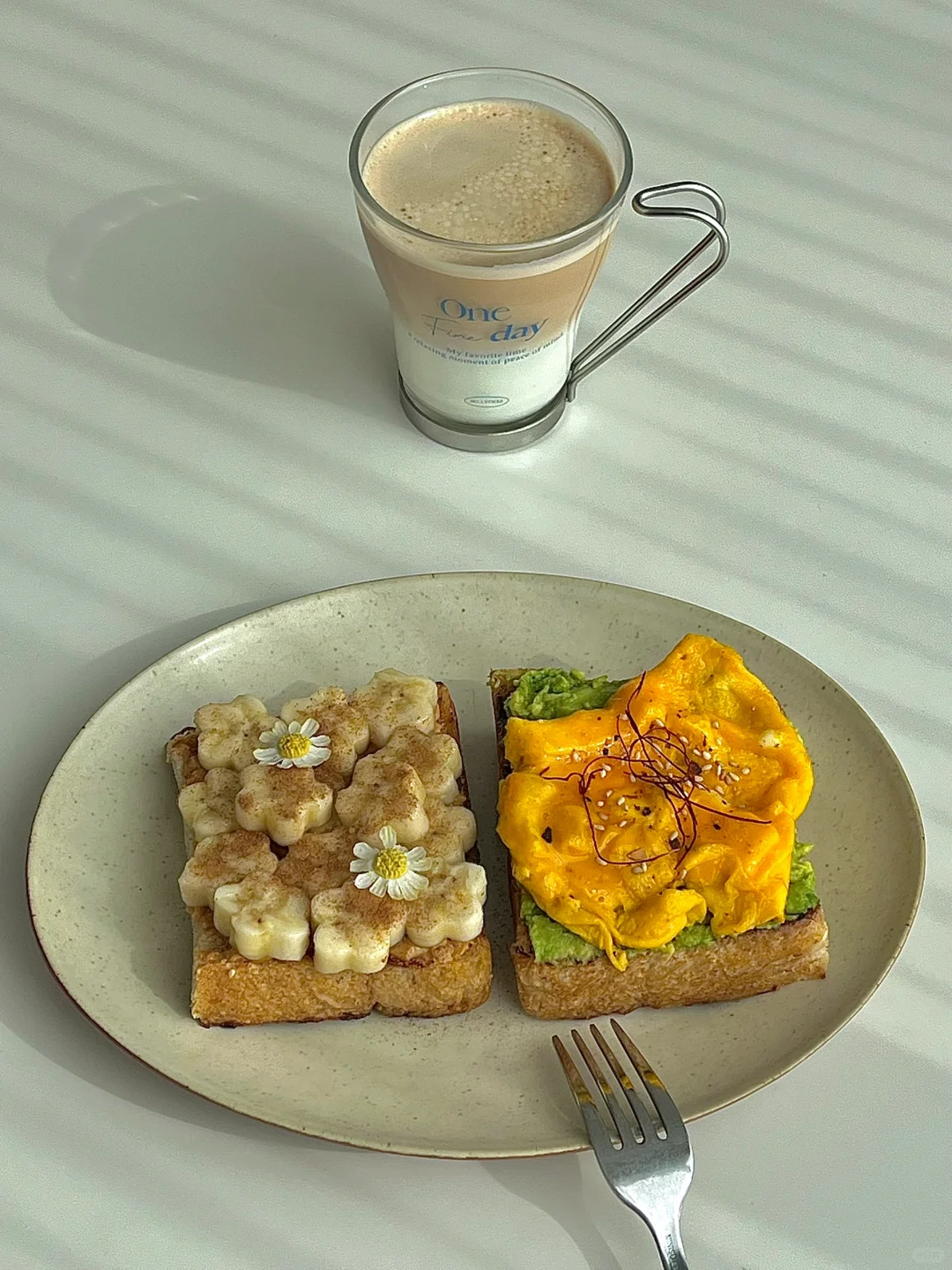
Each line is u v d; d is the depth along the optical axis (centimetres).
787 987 42
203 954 41
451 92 51
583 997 42
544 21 73
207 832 43
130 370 59
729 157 67
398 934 41
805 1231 40
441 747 45
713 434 58
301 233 63
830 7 74
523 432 56
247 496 56
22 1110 41
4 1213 40
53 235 63
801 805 43
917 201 66
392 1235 40
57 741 49
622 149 49
